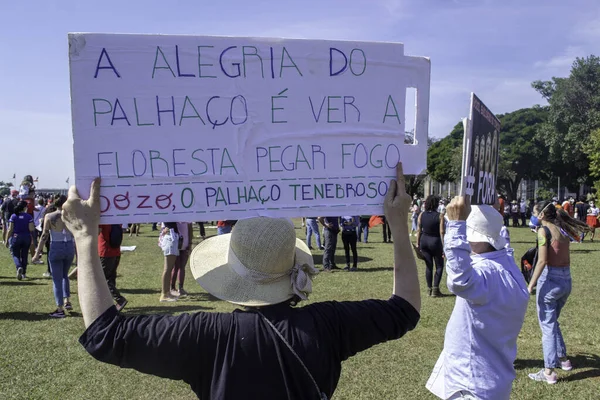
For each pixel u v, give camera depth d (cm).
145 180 184
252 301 158
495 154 275
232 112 189
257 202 192
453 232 263
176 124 186
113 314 156
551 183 5556
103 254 734
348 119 197
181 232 865
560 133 4684
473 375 277
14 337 627
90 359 550
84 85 180
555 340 505
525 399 460
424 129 203
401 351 579
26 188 1333
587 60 4578
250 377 148
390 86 200
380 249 1644
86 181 180
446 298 870
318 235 1622
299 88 194
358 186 198
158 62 184
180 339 150
